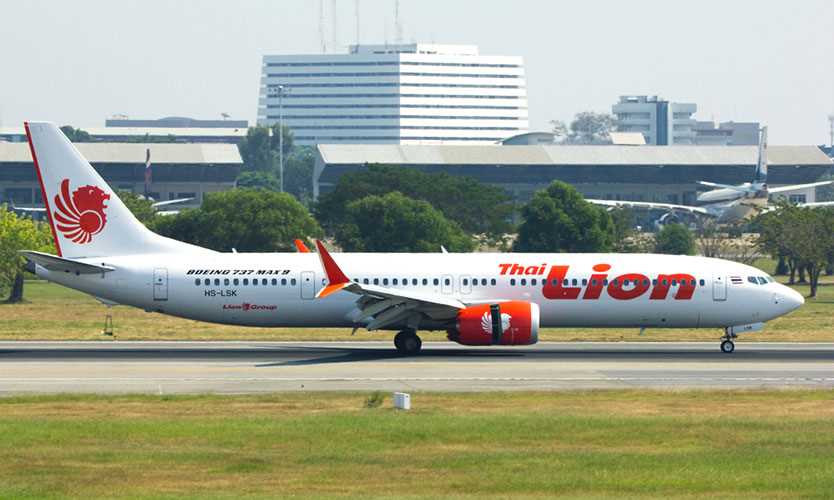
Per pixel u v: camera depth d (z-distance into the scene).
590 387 173.75
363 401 157.38
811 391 168.88
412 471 113.94
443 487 107.69
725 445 127.25
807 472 113.62
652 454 122.38
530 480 110.25
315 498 102.44
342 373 188.62
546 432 133.75
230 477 111.19
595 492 105.81
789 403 157.75
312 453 121.88
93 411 148.25
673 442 128.75
